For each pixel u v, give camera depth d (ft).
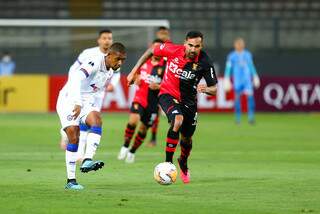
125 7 402.11
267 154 184.44
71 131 118.21
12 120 289.33
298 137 236.02
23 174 138.31
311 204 105.91
